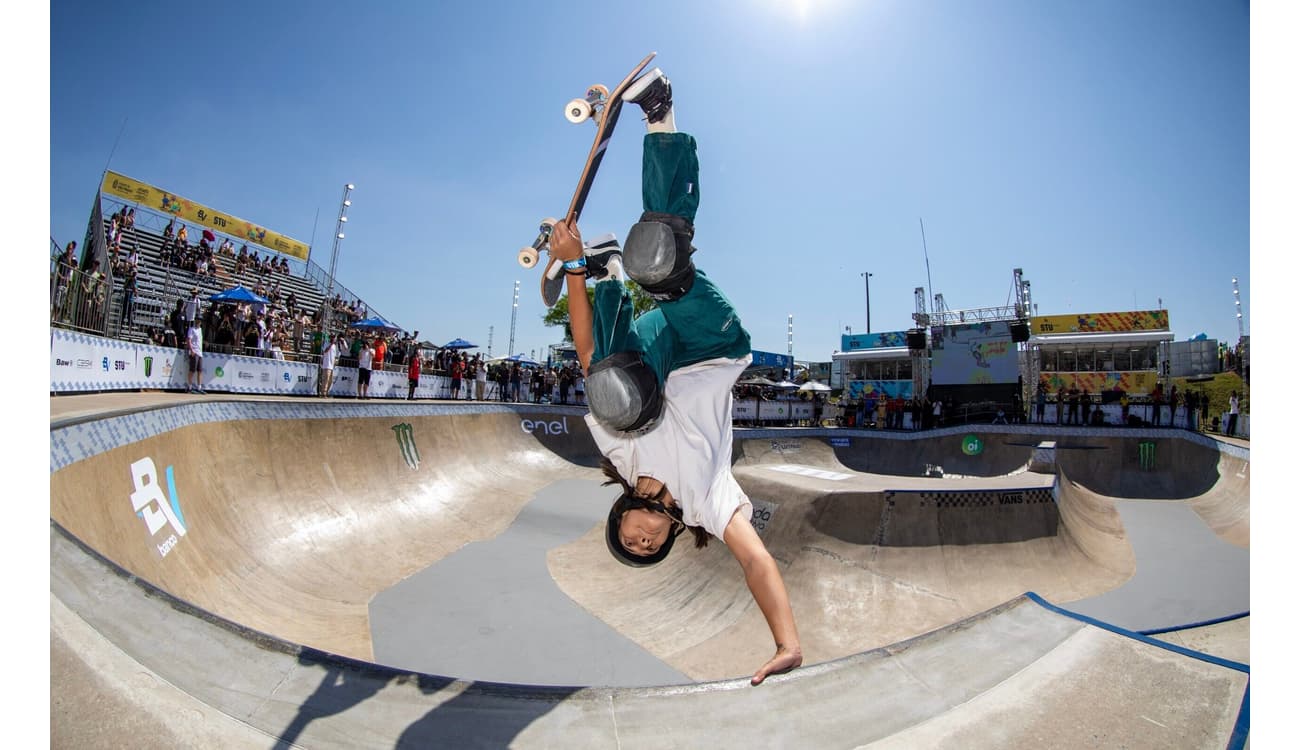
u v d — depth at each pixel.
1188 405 24.69
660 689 3.47
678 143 2.62
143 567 6.54
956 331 33.97
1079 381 33.56
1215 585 11.40
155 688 2.81
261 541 10.05
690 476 2.61
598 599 10.87
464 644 8.73
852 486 11.40
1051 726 3.17
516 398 27.92
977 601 9.93
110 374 10.94
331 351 17.81
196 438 9.70
